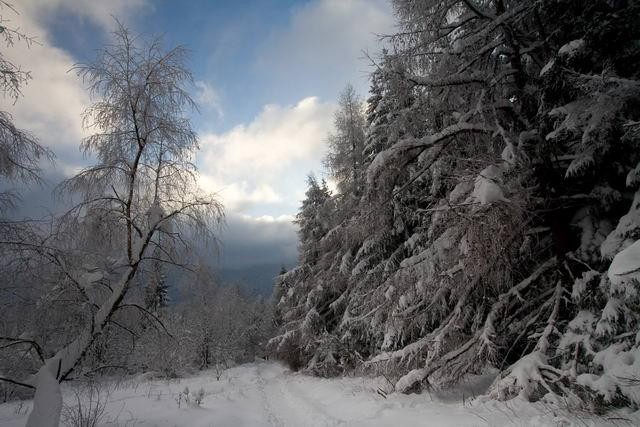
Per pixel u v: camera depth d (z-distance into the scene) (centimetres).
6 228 610
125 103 762
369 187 908
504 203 641
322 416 811
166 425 766
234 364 3444
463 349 802
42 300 654
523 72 791
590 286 640
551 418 505
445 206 728
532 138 741
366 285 1370
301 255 2342
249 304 4669
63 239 672
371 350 1442
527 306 791
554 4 716
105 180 745
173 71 789
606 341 576
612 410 500
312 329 1925
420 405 750
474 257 684
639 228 552
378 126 1337
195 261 795
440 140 819
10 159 617
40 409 552
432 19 808
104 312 710
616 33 624
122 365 780
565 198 710
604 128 568
